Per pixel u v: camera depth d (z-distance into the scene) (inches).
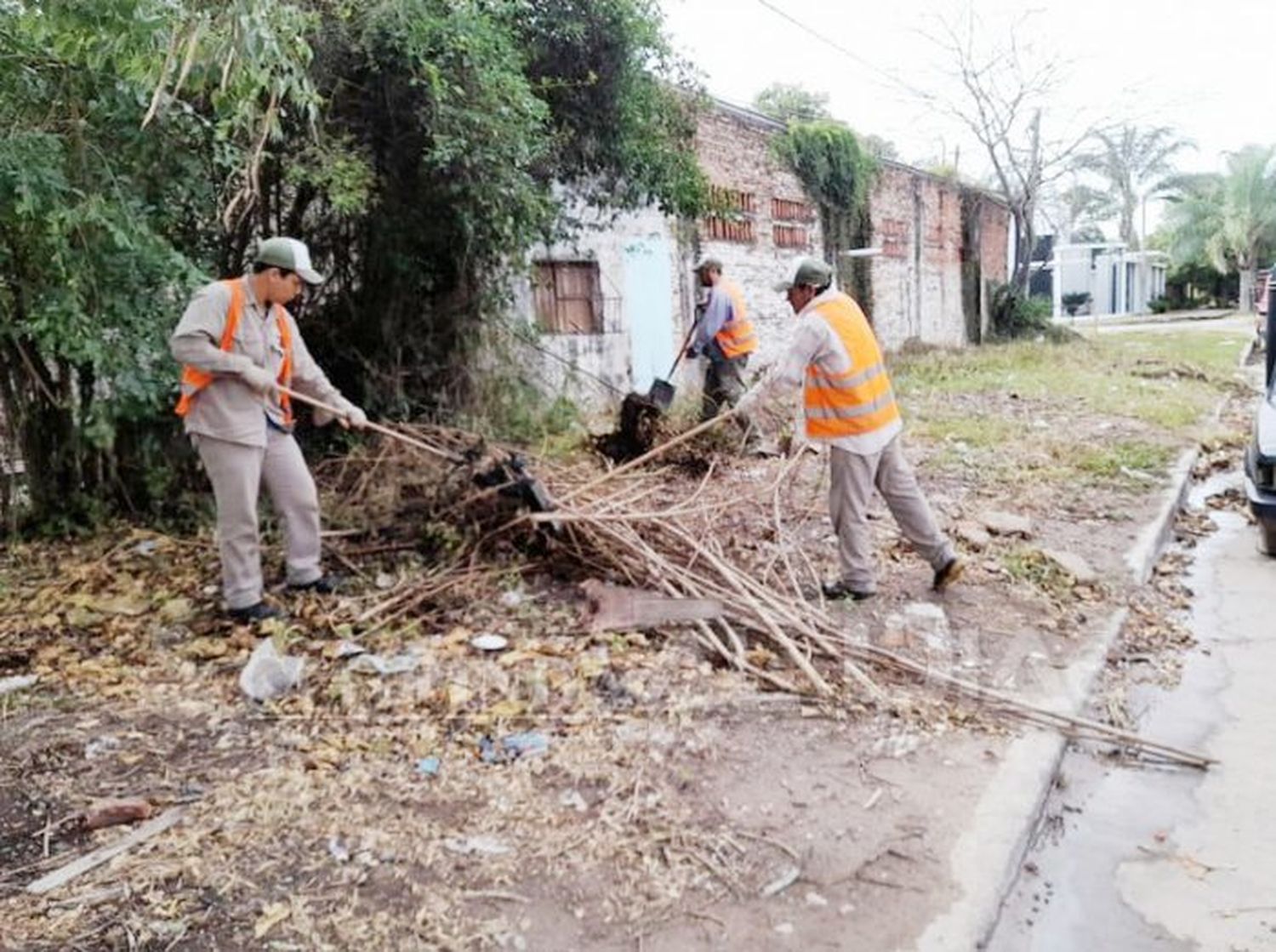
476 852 111.4
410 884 105.7
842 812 120.9
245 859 110.0
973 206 907.4
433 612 184.2
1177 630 195.0
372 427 205.0
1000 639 179.0
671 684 154.7
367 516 229.0
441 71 262.7
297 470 189.2
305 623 179.8
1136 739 146.0
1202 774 141.2
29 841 114.5
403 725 142.3
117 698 152.6
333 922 99.4
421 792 124.0
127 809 118.0
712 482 279.3
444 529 213.5
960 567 196.1
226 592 180.4
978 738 141.3
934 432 374.0
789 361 183.0
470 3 264.5
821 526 242.1
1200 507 299.4
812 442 195.8
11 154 189.2
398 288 308.0
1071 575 212.8
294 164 249.1
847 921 101.2
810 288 189.5
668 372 491.2
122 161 218.1
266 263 175.2
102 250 209.9
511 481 207.0
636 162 367.2
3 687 155.9
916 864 110.9
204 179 237.8
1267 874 117.3
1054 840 125.4
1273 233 1561.3
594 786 126.0
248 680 153.3
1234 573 233.3
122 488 250.7
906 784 128.0
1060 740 143.3
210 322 168.7
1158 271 2053.4
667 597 181.8
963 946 97.6
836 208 653.3
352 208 253.1
